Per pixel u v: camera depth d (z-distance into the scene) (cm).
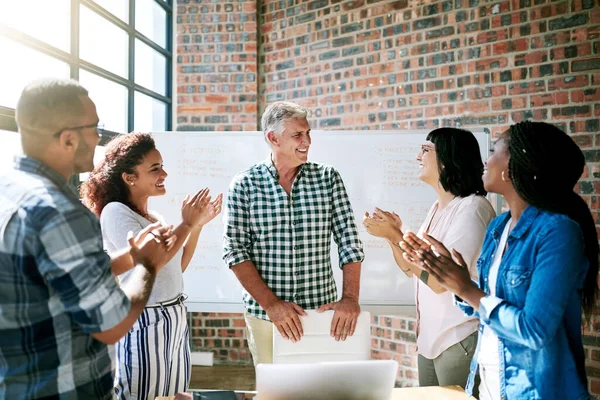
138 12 373
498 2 324
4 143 250
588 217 139
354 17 371
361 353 201
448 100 341
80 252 107
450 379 198
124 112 358
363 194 311
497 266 155
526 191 140
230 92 400
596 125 298
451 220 198
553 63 309
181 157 317
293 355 199
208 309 320
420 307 208
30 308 110
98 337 113
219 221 318
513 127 146
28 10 262
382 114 363
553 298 126
